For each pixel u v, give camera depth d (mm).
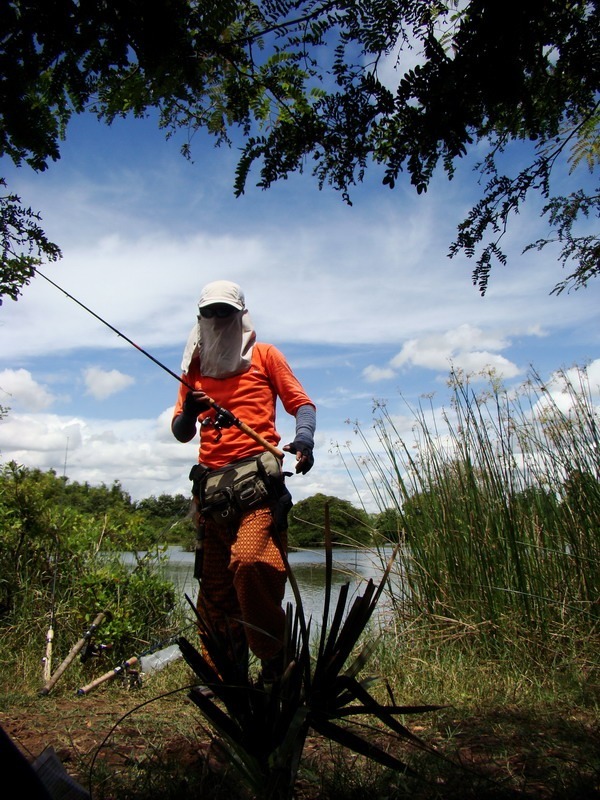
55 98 2006
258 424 3684
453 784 2199
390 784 2219
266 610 3314
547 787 2252
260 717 1963
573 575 4984
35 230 2254
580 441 5160
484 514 5316
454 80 1992
